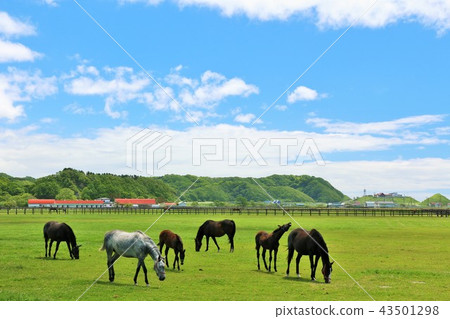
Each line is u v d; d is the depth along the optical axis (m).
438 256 21.48
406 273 16.41
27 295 12.40
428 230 39.38
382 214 78.44
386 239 30.36
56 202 143.25
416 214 80.50
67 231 19.42
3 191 167.12
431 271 16.97
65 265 17.77
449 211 75.06
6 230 36.47
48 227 19.72
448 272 16.72
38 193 175.00
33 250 22.67
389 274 16.25
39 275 15.54
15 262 18.44
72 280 14.65
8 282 14.30
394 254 22.23
